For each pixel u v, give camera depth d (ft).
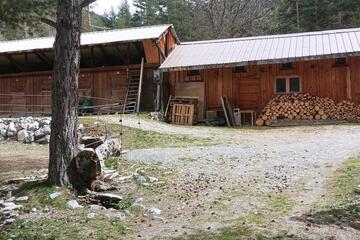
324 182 28.94
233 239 20.08
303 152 40.29
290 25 139.44
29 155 46.68
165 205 25.73
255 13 141.59
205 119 72.38
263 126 67.05
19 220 23.09
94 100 81.15
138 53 82.38
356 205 23.65
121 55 81.46
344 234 20.07
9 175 35.22
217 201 26.00
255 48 75.41
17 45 85.51
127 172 32.99
